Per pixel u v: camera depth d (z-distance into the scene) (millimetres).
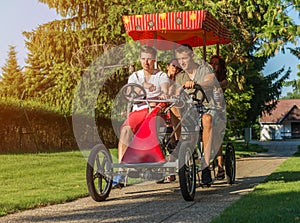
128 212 6113
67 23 27547
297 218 4953
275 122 78812
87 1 26375
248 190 7941
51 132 22281
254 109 29297
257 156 20344
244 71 18688
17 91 40188
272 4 16438
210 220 5395
